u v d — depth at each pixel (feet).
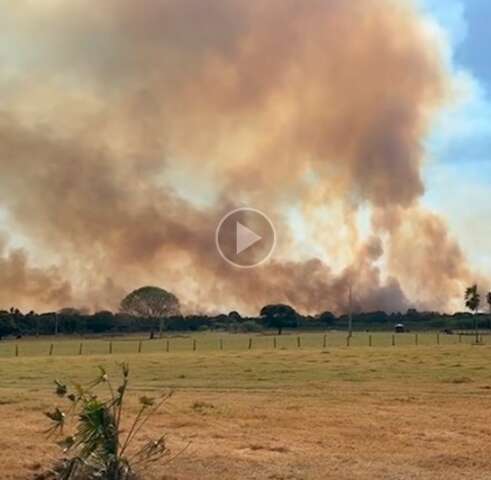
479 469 41.73
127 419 59.82
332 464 42.65
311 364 129.59
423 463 43.14
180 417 61.72
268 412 65.51
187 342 281.74
